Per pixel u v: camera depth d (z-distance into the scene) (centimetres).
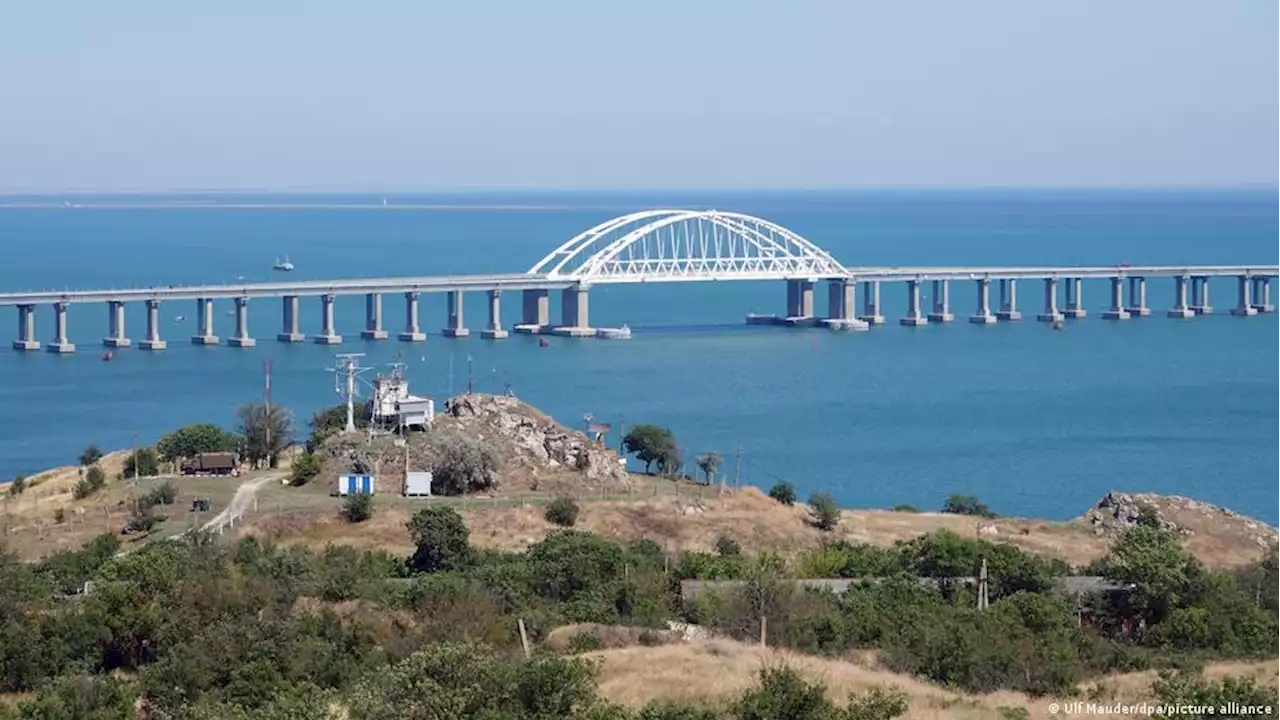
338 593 9250
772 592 8806
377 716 6281
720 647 7850
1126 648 8488
